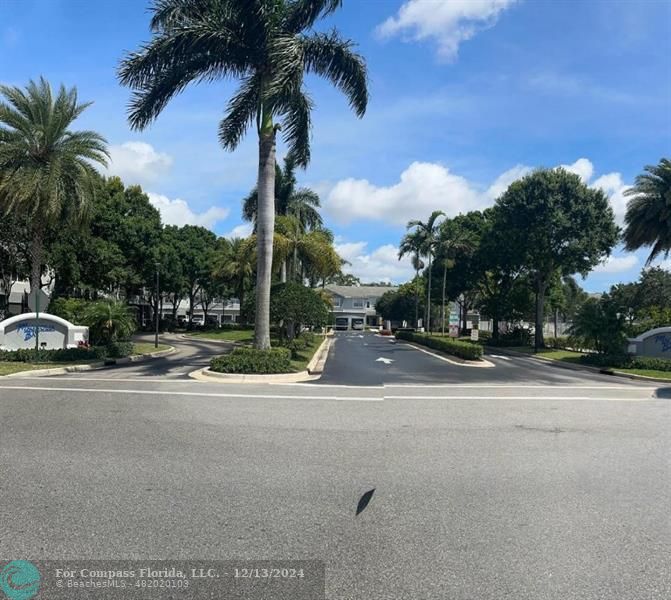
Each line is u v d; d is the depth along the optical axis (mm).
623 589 3764
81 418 9312
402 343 42375
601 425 9641
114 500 5328
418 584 3797
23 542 4395
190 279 61781
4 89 23859
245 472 6289
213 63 18000
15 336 22625
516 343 47625
